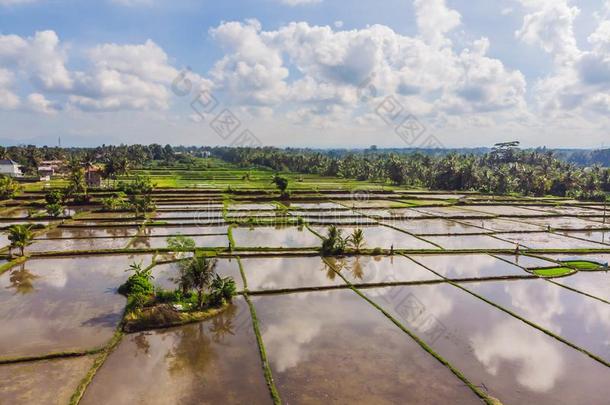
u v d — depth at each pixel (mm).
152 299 28250
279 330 25328
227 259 41156
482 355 23016
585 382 20609
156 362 21266
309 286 33281
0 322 25219
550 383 20422
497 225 66188
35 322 25312
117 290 30875
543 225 66938
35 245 45312
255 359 21750
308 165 168500
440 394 19141
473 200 95562
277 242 49188
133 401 17938
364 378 20219
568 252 47656
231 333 24750
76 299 29125
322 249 44375
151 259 39938
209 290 30141
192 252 42594
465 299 31766
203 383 19422
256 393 18734
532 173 118688
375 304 29812
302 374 20406
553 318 28531
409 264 41312
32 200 76938
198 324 25938
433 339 24672
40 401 17734
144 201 65312
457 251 46406
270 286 33125
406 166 134750
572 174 117375
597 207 90312
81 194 77375
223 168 166500
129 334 24266
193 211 70375
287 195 88938
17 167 127250
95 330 24375
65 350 21766
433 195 104438
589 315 29188
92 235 51219
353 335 24891
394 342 24125
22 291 30609
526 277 37469
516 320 27922
